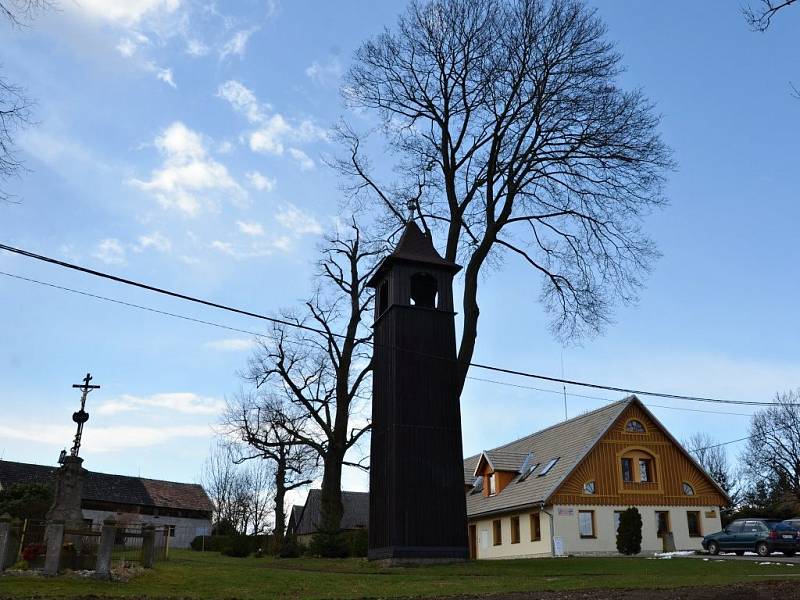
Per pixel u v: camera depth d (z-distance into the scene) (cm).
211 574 2238
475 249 3275
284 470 4556
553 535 4231
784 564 2686
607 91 3216
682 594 1734
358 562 2844
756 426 7681
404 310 2911
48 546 1948
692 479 4672
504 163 3272
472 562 2678
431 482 2717
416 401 2802
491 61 3241
